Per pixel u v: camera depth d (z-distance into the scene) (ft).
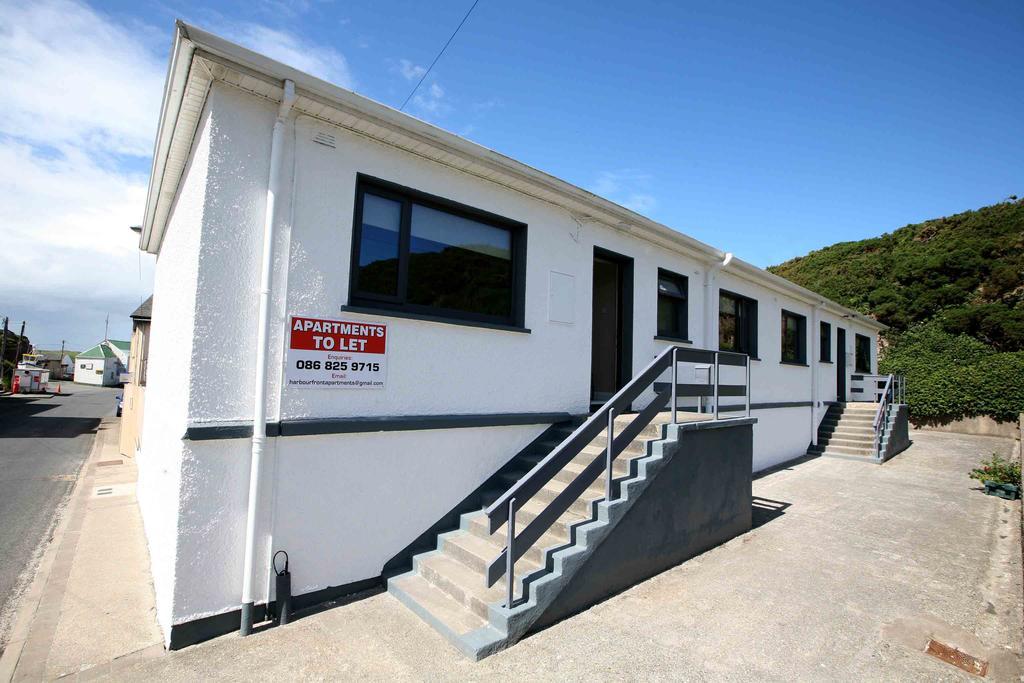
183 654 11.93
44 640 12.64
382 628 13.12
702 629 13.61
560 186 20.43
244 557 13.20
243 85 13.42
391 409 16.12
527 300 20.36
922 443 50.67
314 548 14.35
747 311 36.47
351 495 15.11
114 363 214.90
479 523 16.78
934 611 14.94
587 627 13.53
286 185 14.26
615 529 15.67
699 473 19.38
